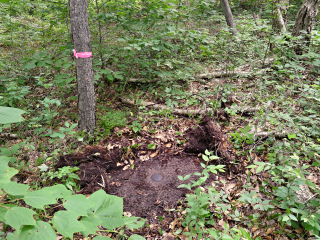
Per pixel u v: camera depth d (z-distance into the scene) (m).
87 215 0.94
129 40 4.80
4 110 0.79
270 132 3.63
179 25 6.61
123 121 4.54
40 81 4.78
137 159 3.85
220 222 2.62
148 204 3.04
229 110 4.10
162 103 5.19
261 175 3.12
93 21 5.85
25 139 4.20
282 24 6.28
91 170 3.43
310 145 2.91
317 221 2.14
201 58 6.48
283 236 2.39
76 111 4.96
